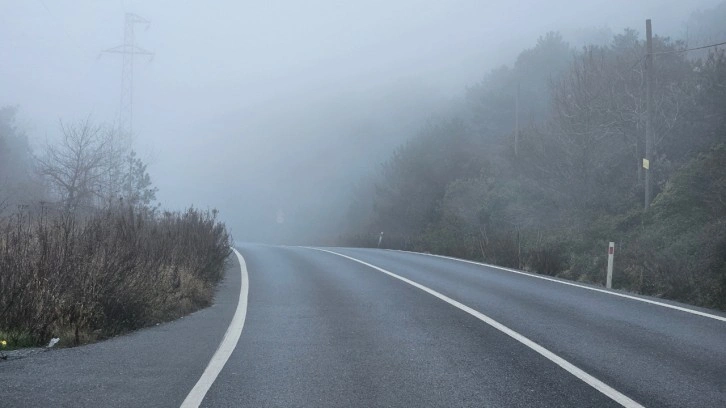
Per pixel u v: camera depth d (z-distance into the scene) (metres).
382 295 14.85
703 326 11.15
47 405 6.46
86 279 10.17
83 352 8.91
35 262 9.91
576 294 15.28
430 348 9.30
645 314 12.39
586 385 7.38
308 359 8.62
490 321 11.49
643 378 7.70
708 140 27.73
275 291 15.62
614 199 29.16
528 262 22.45
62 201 24.94
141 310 10.94
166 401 6.68
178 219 18.92
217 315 12.25
